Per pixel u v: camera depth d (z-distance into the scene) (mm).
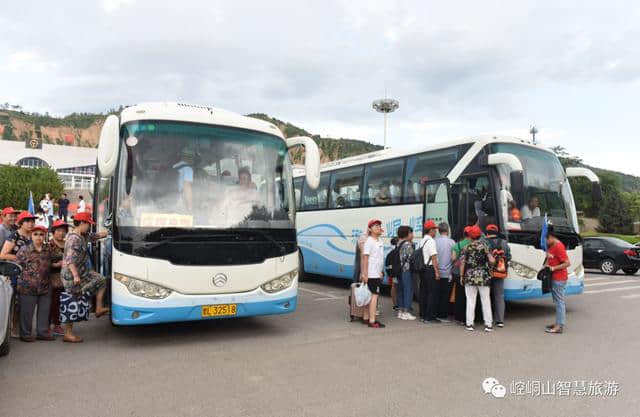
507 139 10195
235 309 7199
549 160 10562
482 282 8469
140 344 7379
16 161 82438
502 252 8719
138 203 6953
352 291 9227
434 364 6371
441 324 9172
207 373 5914
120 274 6797
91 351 6953
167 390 5293
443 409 4789
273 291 7539
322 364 6336
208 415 4602
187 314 6922
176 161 7316
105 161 6828
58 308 8102
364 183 13328
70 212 31266
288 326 8805
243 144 7852
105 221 8453
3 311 6402
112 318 6922
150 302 6750
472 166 10086
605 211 63312
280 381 5621
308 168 8117
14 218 9281
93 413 4641
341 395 5164
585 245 21656
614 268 20500
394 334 8227
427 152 11352
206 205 7262
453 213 10328
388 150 12914
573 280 10297
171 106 7898
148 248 6793
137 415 4598
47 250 7707
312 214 15711
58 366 6195
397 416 4602
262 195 7766
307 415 4613
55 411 4688
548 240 8547
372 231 8961
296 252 7945
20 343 7410
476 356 6797
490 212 9578
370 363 6398
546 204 10180
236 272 7211
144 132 7293
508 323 9352
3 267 6309
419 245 9516
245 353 6875
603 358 6715
